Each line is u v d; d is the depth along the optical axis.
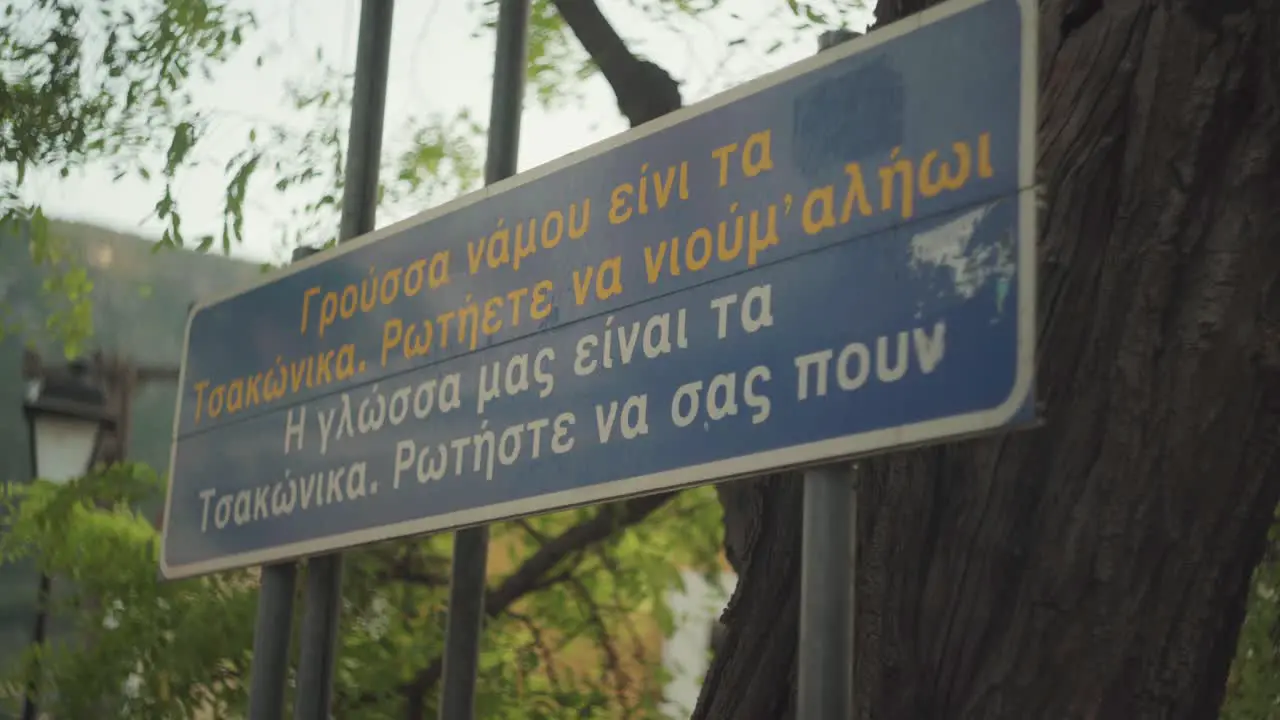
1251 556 3.79
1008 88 2.70
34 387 8.80
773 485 4.52
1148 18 3.93
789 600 4.37
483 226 3.84
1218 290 3.74
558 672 9.16
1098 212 3.86
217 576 8.26
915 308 2.72
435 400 3.83
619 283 3.36
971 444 3.85
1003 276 2.61
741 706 4.30
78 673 7.95
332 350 4.26
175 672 7.88
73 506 8.29
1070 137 3.92
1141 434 3.70
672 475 3.07
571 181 3.58
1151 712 3.60
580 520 9.23
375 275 4.18
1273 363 3.72
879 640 3.86
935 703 3.73
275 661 4.44
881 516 3.99
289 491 4.27
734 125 3.18
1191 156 3.81
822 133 2.99
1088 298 3.81
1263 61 3.84
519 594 8.41
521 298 3.64
